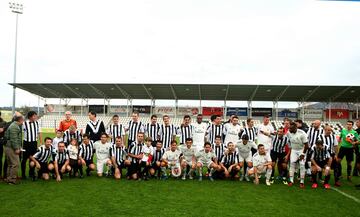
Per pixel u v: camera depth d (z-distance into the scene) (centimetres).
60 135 868
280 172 891
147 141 838
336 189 749
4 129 767
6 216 493
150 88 3136
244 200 621
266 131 897
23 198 603
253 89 2989
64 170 813
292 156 795
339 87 2817
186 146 865
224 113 3438
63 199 600
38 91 3369
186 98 3444
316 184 771
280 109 3488
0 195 625
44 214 506
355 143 861
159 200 606
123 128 961
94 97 3581
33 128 809
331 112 3444
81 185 734
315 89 2905
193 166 848
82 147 863
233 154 861
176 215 513
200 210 545
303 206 586
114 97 3541
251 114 3494
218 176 864
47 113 3706
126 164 834
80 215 504
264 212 541
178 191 691
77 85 3119
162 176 855
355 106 3441
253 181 838
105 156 871
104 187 717
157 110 3622
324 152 775
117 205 566
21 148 748
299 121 916
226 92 3136
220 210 547
